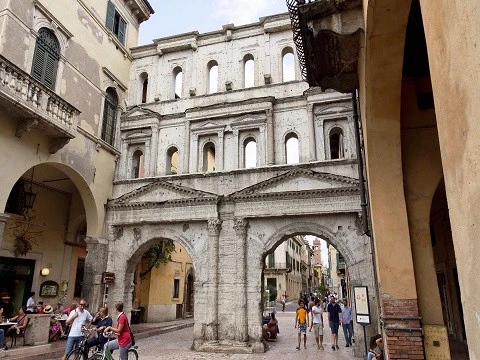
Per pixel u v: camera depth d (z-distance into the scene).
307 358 14.82
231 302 17.09
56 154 16.61
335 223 16.67
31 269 19.02
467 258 2.60
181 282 29.75
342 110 17.98
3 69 12.89
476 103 2.23
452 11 2.54
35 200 19.45
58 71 17.05
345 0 8.14
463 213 2.63
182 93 21.16
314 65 9.63
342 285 49.69
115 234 19.70
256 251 17.45
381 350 9.64
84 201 19.12
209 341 16.62
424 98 9.73
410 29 8.59
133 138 21.25
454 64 2.59
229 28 20.97
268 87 19.52
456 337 15.95
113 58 21.19
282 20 20.05
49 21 16.66
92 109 19.20
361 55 8.55
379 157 9.04
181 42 21.75
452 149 2.77
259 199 17.55
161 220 18.89
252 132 19.33
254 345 16.30
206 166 20.30
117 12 22.06
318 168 17.44
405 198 9.24
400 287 8.77
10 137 14.38
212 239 17.80
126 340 10.10
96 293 18.38
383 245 8.98
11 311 17.86
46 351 13.58
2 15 14.46
